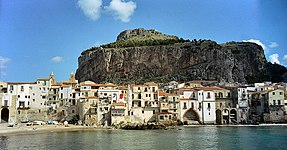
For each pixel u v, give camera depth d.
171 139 89.44
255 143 80.94
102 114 138.38
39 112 146.88
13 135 99.56
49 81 156.12
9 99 143.38
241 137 95.00
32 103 151.00
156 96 155.12
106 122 134.62
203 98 161.62
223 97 168.88
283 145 77.38
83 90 156.75
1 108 141.12
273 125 148.75
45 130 116.62
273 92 162.88
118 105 139.38
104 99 147.62
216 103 167.12
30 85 152.25
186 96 164.12
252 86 193.25
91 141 84.12
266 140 87.50
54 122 139.38
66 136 96.88
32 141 83.62
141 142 82.25
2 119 143.75
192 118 160.88
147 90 154.38
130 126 127.56
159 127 131.00
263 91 169.88
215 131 116.69
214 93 165.75
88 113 137.75
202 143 80.56
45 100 153.50
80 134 104.00
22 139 88.31
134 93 151.88
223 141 84.94
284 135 100.81
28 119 145.00
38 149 69.62
